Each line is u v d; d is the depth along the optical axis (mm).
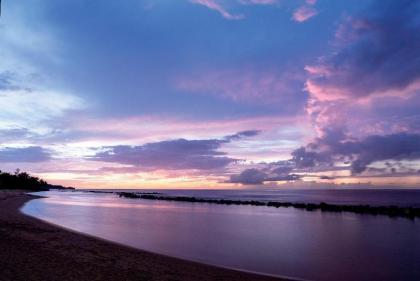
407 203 75688
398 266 17000
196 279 12906
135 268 13586
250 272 15195
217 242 23609
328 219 42312
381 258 18828
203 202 87125
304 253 20078
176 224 34844
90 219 37844
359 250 21125
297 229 31734
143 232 28000
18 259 12680
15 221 28109
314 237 26703
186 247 21500
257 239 25234
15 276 10203
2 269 10875
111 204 71625
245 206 71125
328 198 114125
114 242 21375
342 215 48438
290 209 61125
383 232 30078
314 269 16250
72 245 17844
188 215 47031
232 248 21438
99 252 16562
